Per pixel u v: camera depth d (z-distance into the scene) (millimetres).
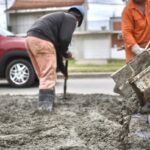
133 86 4137
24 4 29547
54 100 6691
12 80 11336
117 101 7023
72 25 6590
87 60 17344
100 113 6176
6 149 4566
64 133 5055
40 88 6398
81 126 5348
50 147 4582
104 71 14977
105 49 17312
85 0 22734
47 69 6465
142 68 4297
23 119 5871
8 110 6473
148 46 4777
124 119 4508
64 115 6035
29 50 6586
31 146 4645
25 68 11273
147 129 5273
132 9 5398
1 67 11336
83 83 12578
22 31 29750
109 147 4535
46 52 6512
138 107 4422
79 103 6898
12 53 11234
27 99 7422
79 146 4566
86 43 17266
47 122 5645
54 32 6574
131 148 4566
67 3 27500
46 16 6613
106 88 11219
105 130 5141
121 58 20812
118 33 21391
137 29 5434
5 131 5227
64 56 6988
